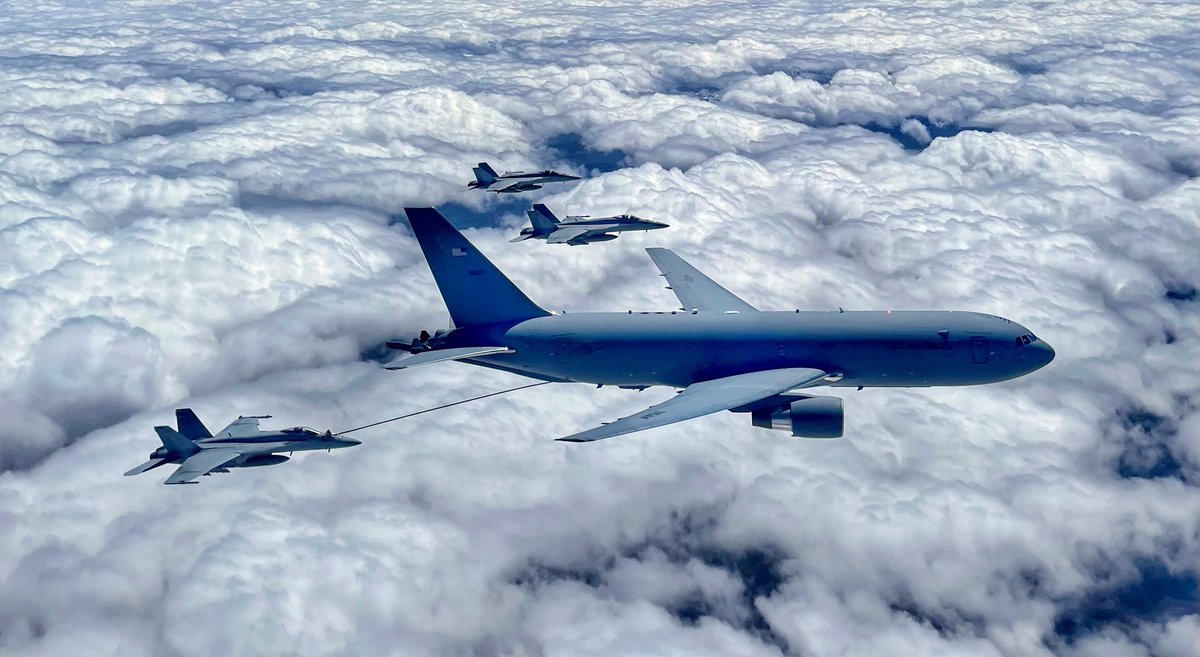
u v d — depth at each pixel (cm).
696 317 7181
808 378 6656
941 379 7006
